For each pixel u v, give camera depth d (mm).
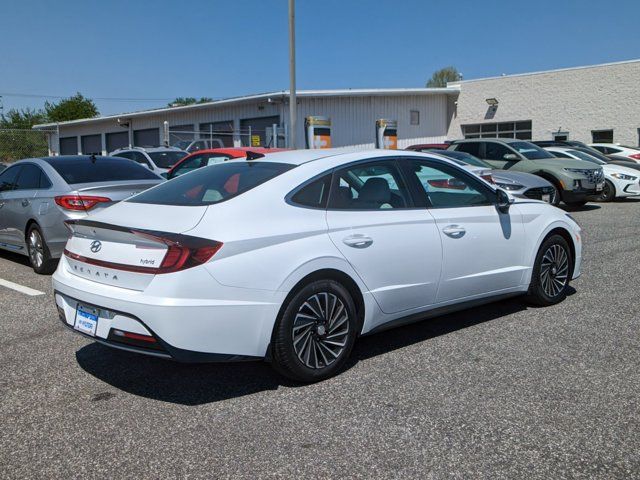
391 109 30156
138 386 4051
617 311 5586
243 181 4145
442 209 4785
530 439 3256
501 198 5156
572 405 3652
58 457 3137
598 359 4395
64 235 7129
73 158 7938
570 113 29422
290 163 4340
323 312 4020
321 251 3963
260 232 3770
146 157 15875
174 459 3102
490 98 32031
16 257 9047
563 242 5770
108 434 3375
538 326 5180
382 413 3580
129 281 3658
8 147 29984
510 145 14477
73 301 3980
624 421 3447
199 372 4293
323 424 3459
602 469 2967
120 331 3629
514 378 4062
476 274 4957
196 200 4023
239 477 2928
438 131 32938
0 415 3623
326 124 23609
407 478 2898
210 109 29719
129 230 3648
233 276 3613
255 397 3844
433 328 5203
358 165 4453
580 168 13539
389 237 4344
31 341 4961
